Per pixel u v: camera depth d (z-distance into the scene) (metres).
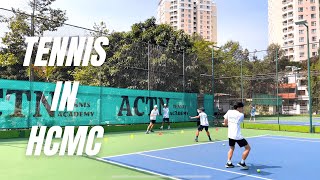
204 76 25.81
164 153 10.15
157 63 21.73
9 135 14.52
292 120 32.81
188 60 24.31
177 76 23.03
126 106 19.56
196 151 10.59
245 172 7.18
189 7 144.75
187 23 144.00
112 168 7.60
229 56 31.39
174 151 10.60
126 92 19.61
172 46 30.41
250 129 21.66
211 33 148.75
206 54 39.31
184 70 23.58
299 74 33.41
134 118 20.00
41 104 15.70
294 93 52.16
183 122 23.00
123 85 23.11
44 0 32.00
